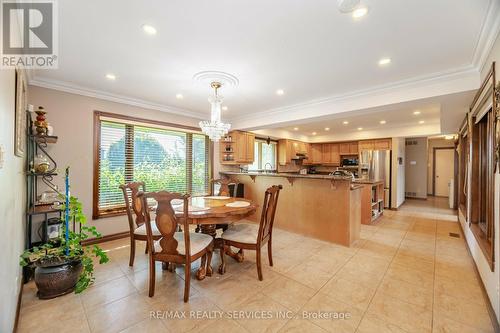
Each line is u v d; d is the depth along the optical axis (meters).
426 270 2.50
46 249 2.07
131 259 2.57
